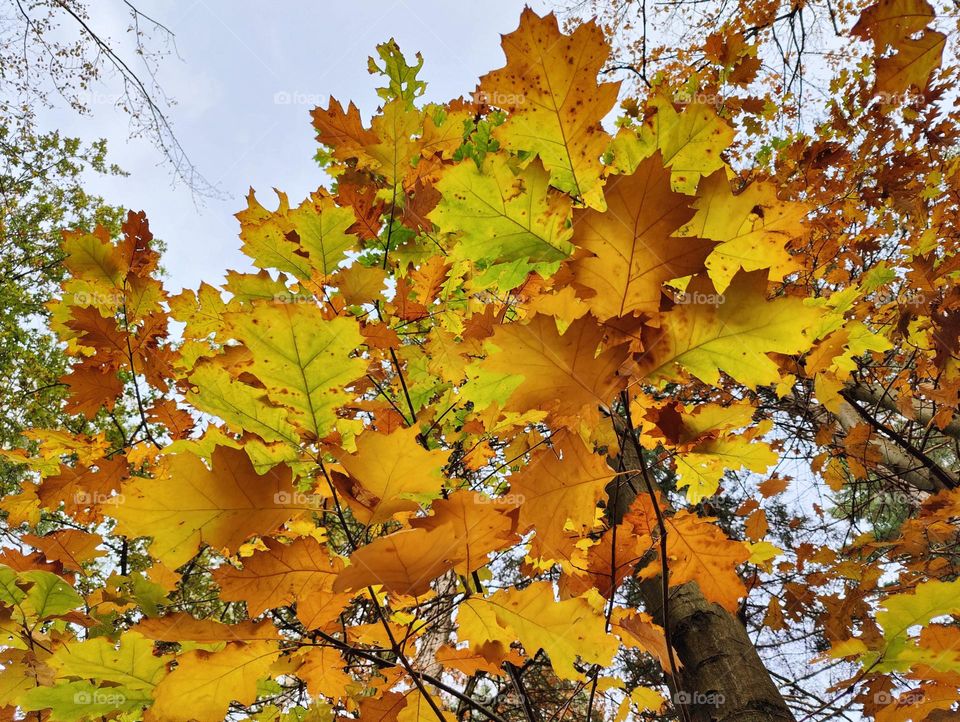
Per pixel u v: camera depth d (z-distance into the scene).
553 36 0.74
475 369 0.83
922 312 1.86
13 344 5.67
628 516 0.90
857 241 2.72
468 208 0.75
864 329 1.35
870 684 0.87
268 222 1.00
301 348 0.72
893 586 1.80
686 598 1.61
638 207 0.67
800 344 0.65
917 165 2.83
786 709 1.35
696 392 2.48
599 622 0.76
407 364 1.35
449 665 0.95
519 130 0.75
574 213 0.67
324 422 0.74
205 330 1.17
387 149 1.14
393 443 0.66
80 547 1.15
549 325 0.65
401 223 1.25
